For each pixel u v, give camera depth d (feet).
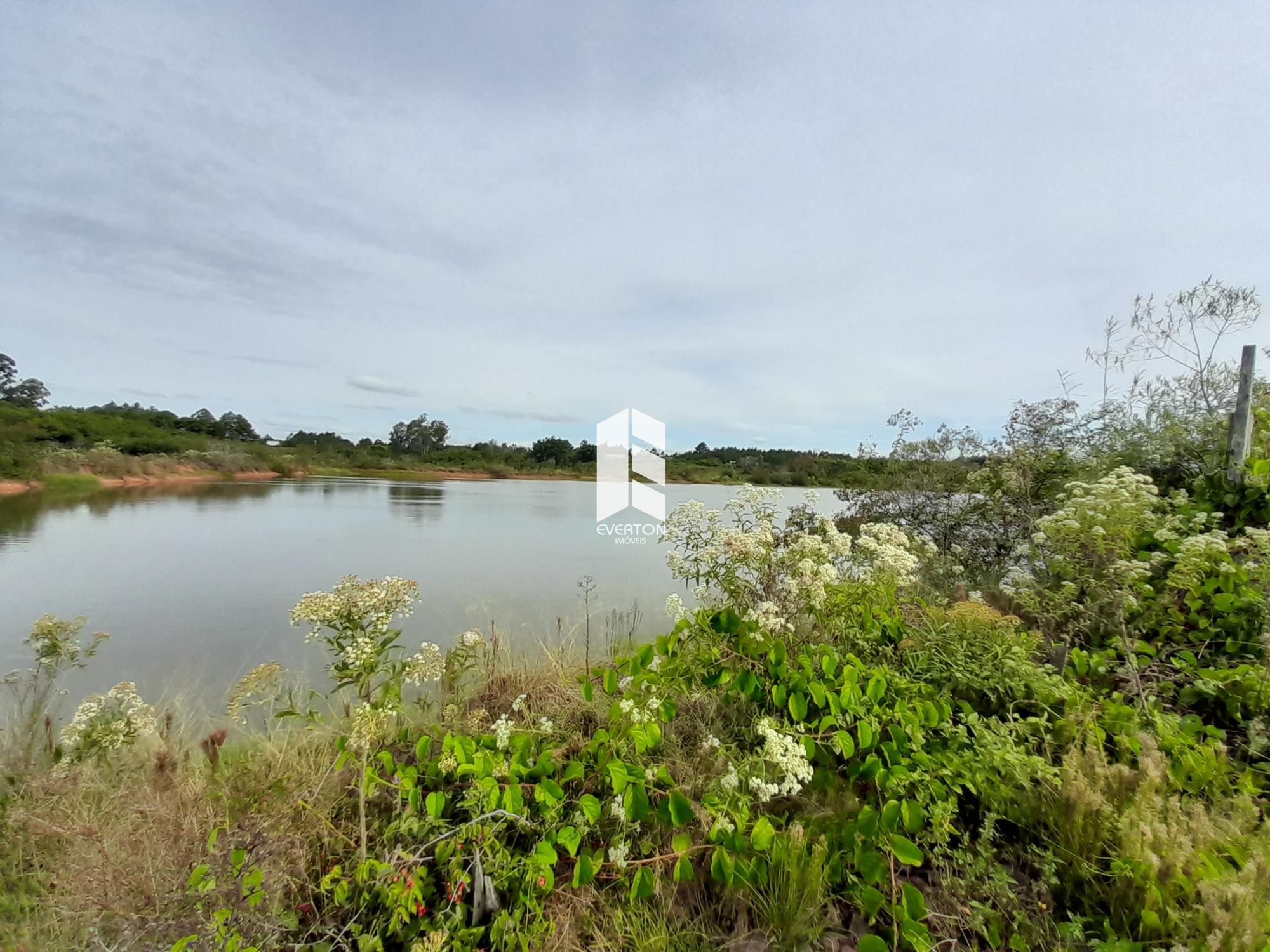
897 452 22.95
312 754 8.33
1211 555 9.33
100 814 6.67
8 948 4.99
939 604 11.93
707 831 6.13
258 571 25.59
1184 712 8.24
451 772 6.68
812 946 5.28
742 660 7.82
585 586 21.56
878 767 6.27
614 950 5.28
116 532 36.04
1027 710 8.08
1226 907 4.56
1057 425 18.49
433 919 5.13
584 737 8.77
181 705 10.82
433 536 38.83
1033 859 5.73
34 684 9.07
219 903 4.62
